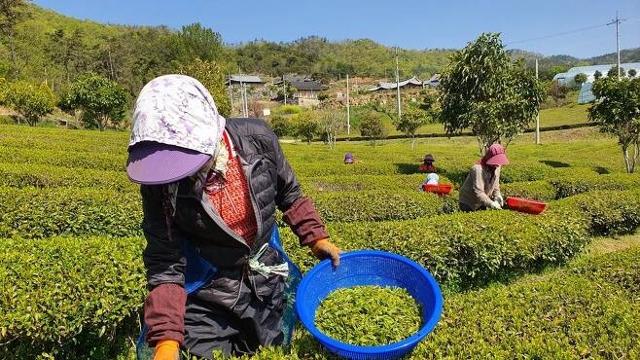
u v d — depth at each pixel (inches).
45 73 2728.8
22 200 329.4
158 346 88.8
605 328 159.6
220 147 95.2
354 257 124.9
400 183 566.9
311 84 4854.8
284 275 112.4
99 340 195.3
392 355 97.4
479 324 159.9
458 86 703.7
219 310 106.7
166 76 86.7
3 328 163.9
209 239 99.5
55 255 209.6
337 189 556.4
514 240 292.7
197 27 3356.3
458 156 1087.6
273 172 105.3
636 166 959.0
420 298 122.4
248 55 6382.9
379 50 7819.9
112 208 348.5
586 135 1782.7
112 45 3307.1
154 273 95.3
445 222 295.9
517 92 697.6
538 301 182.5
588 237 355.9
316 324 119.0
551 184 564.7
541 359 137.8
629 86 821.9
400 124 1581.0
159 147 80.6
